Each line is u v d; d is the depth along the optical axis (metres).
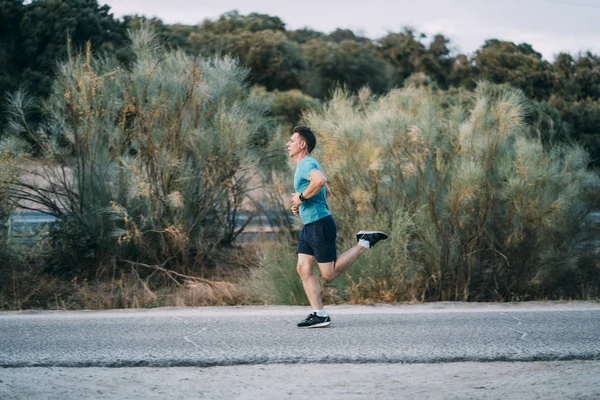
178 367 4.68
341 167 8.40
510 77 29.67
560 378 4.41
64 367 4.66
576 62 29.83
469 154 8.45
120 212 8.92
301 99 22.52
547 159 8.57
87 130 9.19
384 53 34.72
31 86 20.92
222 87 10.08
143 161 9.10
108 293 8.34
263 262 8.61
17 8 22.67
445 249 8.17
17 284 8.36
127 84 9.45
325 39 39.50
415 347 5.05
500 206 8.45
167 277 8.98
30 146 9.34
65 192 9.49
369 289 7.81
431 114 8.71
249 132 9.70
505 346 5.08
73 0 22.34
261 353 4.88
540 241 8.34
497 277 8.39
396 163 8.49
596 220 8.98
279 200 10.03
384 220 8.10
